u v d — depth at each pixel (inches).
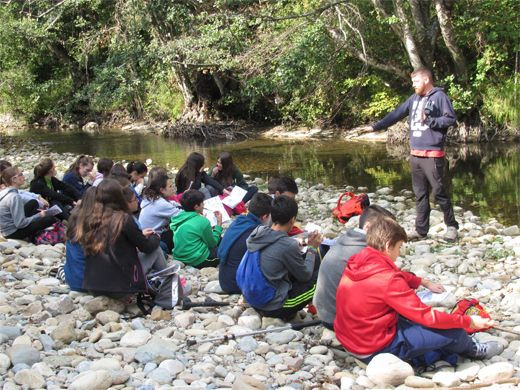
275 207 191.3
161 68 810.2
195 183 333.1
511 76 641.6
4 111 1133.1
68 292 220.4
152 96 1002.7
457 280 236.8
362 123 776.3
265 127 870.4
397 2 592.7
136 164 326.6
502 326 185.0
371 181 485.7
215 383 153.3
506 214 365.4
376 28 672.4
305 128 816.9
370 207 178.4
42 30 903.7
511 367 150.1
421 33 618.8
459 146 637.3
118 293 202.5
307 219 360.8
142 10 792.3
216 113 925.8
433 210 365.1
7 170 290.0
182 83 936.9
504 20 621.3
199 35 778.2
